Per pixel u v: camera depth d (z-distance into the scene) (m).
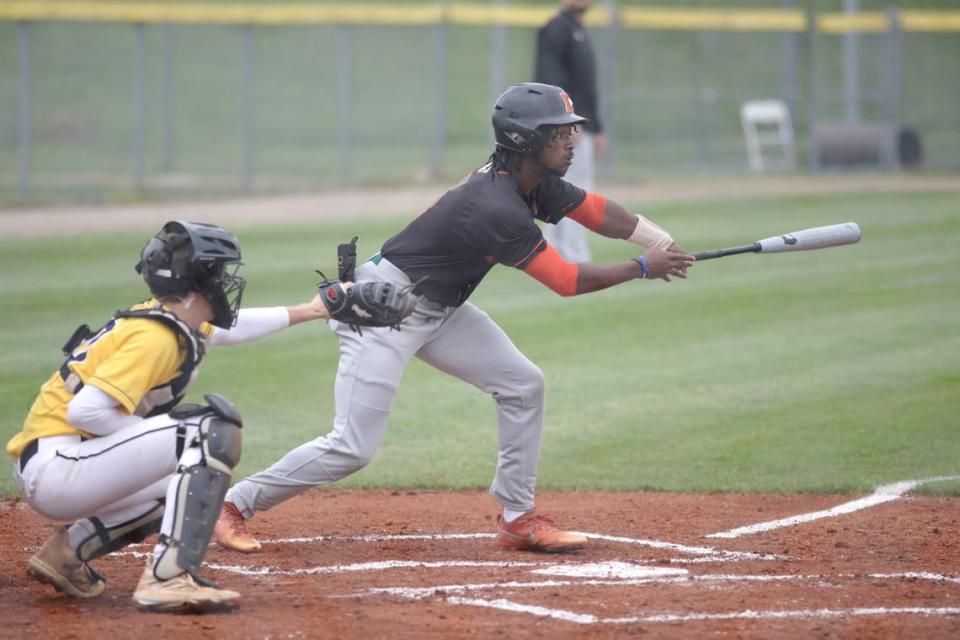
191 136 107.62
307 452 19.16
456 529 21.42
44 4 69.06
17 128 107.00
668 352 36.69
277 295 44.19
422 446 27.72
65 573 16.39
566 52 45.66
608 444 27.61
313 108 118.25
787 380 33.19
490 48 135.75
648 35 125.38
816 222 62.91
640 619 15.62
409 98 121.75
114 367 15.20
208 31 134.62
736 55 123.62
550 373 34.31
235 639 14.82
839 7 131.25
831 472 25.22
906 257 53.12
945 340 37.56
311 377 33.47
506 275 50.16
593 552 19.66
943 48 127.38
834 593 16.88
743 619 15.61
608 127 82.81
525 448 19.59
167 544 15.67
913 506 22.83
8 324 39.50
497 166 18.70
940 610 16.03
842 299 44.38
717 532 21.11
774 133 108.44
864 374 33.62
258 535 20.81
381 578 17.84
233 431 15.79
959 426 28.55
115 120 111.75
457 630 15.14
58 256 52.72
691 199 72.38
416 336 18.88
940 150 98.44
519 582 17.64
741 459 26.30
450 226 18.27
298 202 71.06
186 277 15.64
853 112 91.94
